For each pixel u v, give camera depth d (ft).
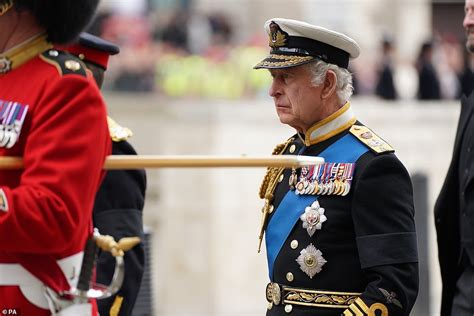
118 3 222.48
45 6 55.11
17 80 54.24
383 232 65.16
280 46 68.28
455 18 265.75
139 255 72.02
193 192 161.38
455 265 73.67
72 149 52.29
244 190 161.68
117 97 170.50
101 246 53.72
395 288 64.49
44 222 51.44
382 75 186.91
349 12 269.03
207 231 161.17
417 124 168.55
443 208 73.46
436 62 191.93
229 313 159.84
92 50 73.77
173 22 210.38
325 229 66.08
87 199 52.60
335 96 68.23
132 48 194.29
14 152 53.36
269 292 68.13
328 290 66.08
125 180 72.02
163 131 167.12
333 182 66.39
